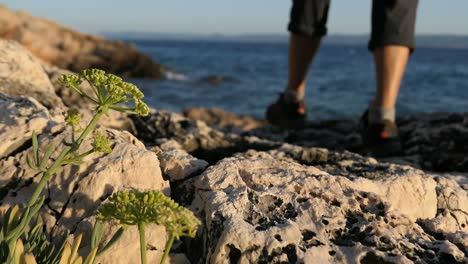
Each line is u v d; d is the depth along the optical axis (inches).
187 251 75.5
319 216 75.1
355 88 1461.6
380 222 75.2
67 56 1612.9
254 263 67.6
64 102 141.9
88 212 76.4
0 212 77.0
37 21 1689.2
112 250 70.8
